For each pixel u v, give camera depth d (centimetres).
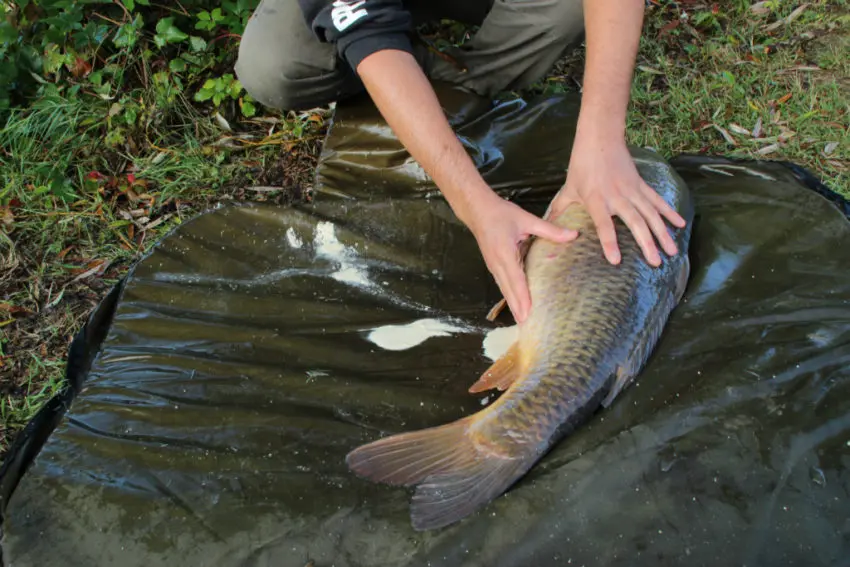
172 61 196
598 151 139
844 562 114
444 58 187
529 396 125
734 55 219
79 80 196
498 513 118
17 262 172
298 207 163
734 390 130
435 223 162
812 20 229
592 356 129
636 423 127
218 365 139
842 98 205
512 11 176
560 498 119
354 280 155
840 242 152
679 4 234
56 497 121
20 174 185
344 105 186
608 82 140
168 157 194
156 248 158
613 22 140
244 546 116
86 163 190
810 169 189
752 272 149
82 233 179
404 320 148
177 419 131
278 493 121
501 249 135
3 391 152
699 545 115
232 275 155
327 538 117
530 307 135
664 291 138
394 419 132
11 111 192
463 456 120
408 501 120
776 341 137
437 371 139
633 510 118
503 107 189
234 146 196
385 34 140
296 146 197
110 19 197
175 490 122
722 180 169
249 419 131
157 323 147
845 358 134
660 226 137
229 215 163
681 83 211
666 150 196
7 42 193
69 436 129
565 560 115
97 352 145
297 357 141
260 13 175
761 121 201
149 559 115
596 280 135
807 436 125
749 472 121
